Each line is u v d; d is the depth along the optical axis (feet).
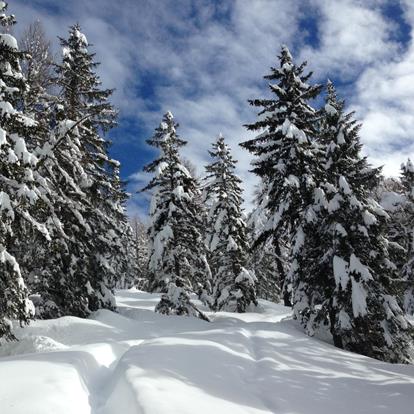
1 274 34.19
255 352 35.58
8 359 26.37
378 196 74.84
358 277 47.80
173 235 71.51
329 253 51.21
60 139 45.73
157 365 25.58
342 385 27.14
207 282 85.81
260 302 107.34
